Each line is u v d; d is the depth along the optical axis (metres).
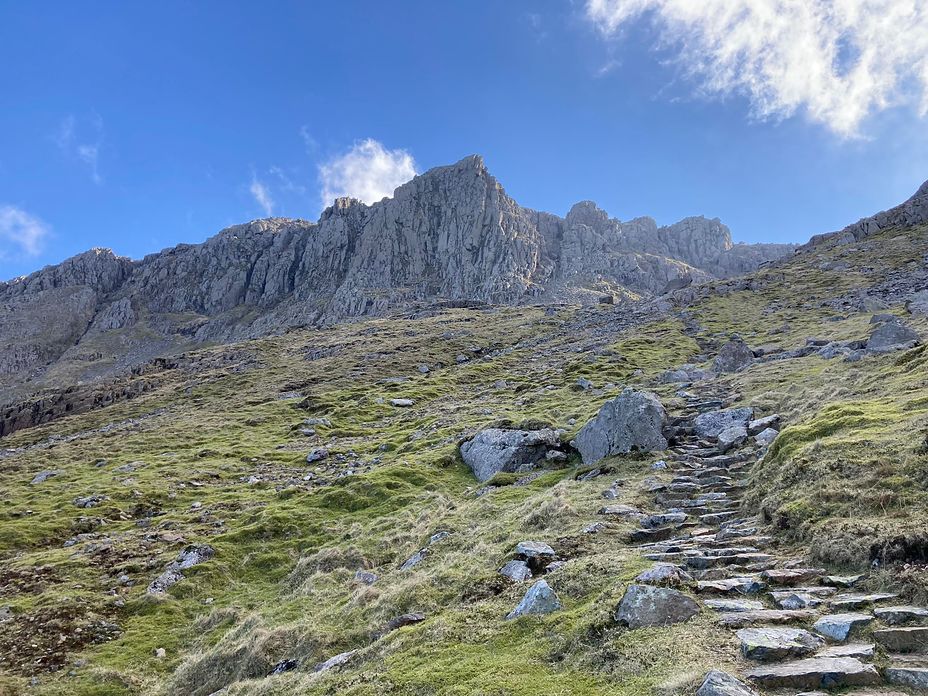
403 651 14.09
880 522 13.72
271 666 17.70
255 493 41.91
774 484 19.16
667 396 43.72
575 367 71.19
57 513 39.97
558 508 23.05
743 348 54.12
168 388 108.50
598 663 10.90
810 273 115.25
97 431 81.75
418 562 22.91
